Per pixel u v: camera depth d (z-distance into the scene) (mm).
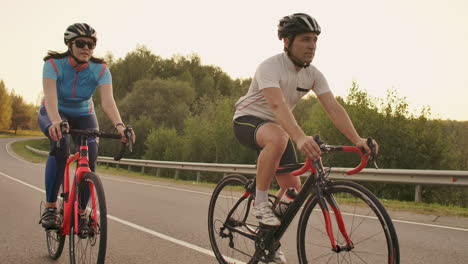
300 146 2414
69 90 3453
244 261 3314
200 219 5938
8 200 7695
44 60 3367
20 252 3924
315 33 2744
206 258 3793
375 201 2281
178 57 68062
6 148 46625
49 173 3361
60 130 2828
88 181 2873
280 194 3049
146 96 46812
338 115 2910
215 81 68312
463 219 6297
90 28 3303
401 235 5039
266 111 3010
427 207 7535
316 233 2625
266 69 2777
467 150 19047
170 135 32938
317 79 2992
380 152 19562
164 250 4086
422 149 18984
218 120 28203
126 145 3049
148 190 10297
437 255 4035
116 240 4539
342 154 17359
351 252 2402
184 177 22453
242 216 3322
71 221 3098
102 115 42594
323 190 2561
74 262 3033
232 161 26953
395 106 19453
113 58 59688
